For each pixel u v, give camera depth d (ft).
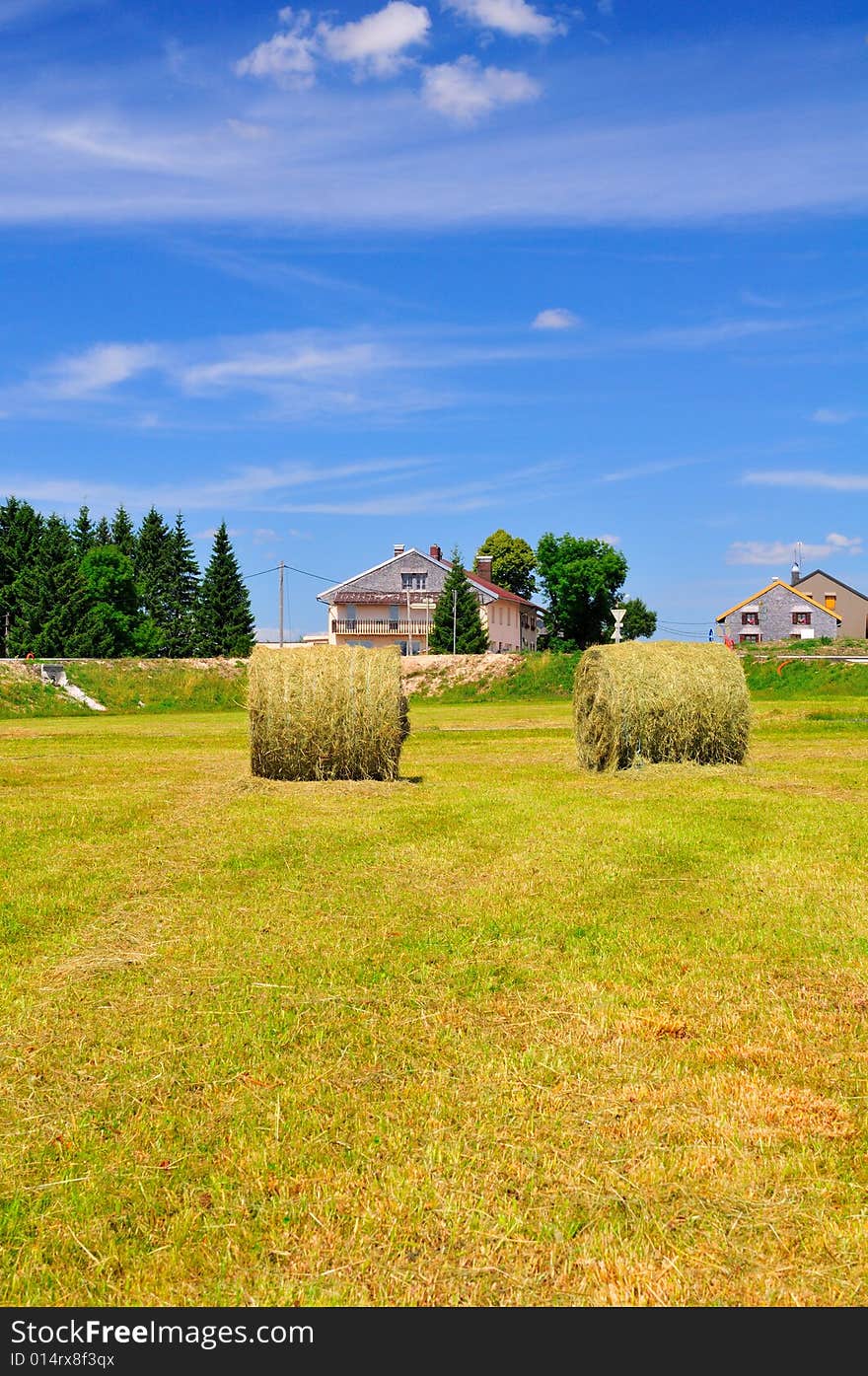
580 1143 13.35
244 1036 16.85
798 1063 15.71
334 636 241.96
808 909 24.08
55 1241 11.60
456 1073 15.39
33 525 235.20
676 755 51.47
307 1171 12.81
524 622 271.49
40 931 22.86
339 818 37.91
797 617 266.98
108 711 137.90
